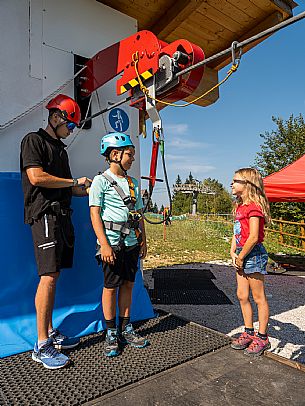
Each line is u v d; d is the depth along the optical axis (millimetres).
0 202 2658
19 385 1971
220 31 4434
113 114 3572
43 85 3090
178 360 2275
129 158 2617
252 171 2924
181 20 3959
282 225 13156
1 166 2791
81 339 2684
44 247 2332
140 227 2730
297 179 7305
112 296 2496
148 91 2525
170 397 1869
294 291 6137
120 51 2842
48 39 3160
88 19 3471
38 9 3115
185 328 2893
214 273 7414
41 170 2322
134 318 3123
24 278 2670
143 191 2705
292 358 3271
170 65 2355
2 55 2871
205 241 13750
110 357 2326
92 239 3131
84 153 3332
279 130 20203
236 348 2477
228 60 4895
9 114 2875
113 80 3600
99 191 2496
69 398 1831
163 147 2359
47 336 2326
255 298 2699
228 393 1908
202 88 4934
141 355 2357
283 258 9781
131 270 2588
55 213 2395
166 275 7102
